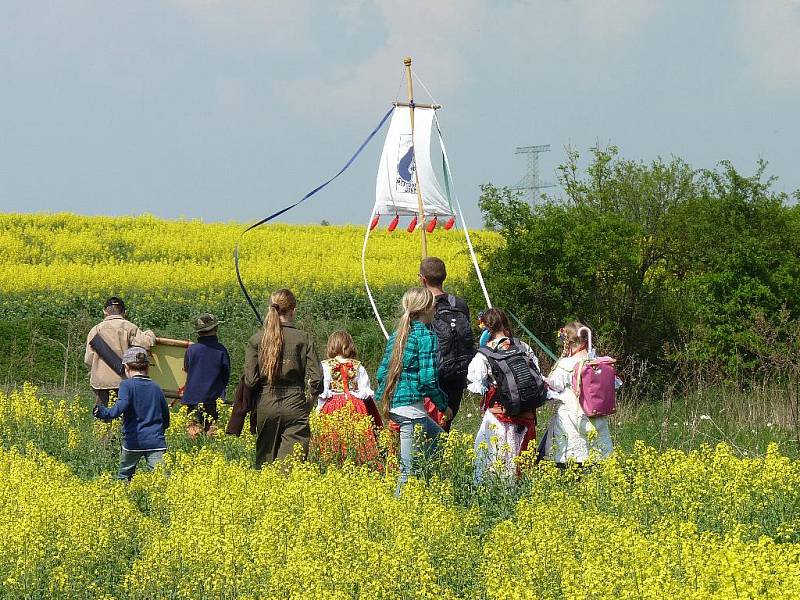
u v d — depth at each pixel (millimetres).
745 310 26812
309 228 64625
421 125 20484
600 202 32688
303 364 15320
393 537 11391
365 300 43969
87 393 27484
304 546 10680
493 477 13977
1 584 10461
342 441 15977
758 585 9234
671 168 32531
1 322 35250
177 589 10375
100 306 41250
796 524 12305
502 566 10211
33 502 12547
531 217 28391
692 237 30203
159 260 53438
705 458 14953
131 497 14508
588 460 13953
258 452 15477
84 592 10523
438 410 15062
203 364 19031
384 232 63219
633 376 25656
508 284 27656
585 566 9992
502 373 14383
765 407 20531
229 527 11375
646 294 28266
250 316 41188
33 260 50969
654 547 10398
